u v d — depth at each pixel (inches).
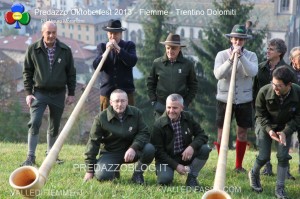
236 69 327.0
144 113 1723.7
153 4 1819.6
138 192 279.0
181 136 305.1
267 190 306.5
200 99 1663.4
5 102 1592.0
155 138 304.3
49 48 337.1
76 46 2121.1
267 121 286.5
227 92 342.0
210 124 1638.8
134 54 354.6
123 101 292.5
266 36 1644.9
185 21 2395.4
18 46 1877.5
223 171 220.4
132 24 2389.3
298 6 3223.4
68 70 347.6
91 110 1401.3
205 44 1702.8
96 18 2142.0
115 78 356.5
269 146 295.0
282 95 276.5
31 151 343.0
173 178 315.9
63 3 1159.6
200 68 1707.7
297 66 340.8
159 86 340.8
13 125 1546.5
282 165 290.2
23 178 210.8
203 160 301.7
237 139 355.6
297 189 311.1
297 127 287.9
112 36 349.1
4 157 378.9
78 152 422.9
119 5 2412.6
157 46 1800.0
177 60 337.1
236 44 326.0
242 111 344.2
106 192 274.1
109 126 298.2
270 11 3193.9
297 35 3282.5
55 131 358.0
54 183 288.0
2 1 1213.1
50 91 341.7
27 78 340.8
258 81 341.1
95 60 353.4
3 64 1649.9
